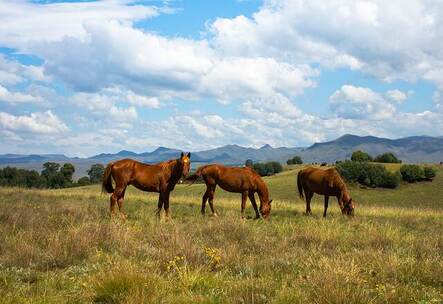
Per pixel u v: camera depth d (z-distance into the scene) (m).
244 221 13.87
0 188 27.73
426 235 14.25
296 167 133.12
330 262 8.52
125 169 16.34
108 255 9.34
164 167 16.56
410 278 8.27
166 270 8.34
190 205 23.09
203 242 11.17
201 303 6.42
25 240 10.02
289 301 6.57
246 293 6.85
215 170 19.23
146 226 13.94
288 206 25.08
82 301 6.57
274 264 9.12
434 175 103.12
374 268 8.81
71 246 9.50
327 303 6.40
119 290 6.70
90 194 28.30
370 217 20.12
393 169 109.31
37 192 26.69
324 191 19.98
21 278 7.65
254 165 125.31
